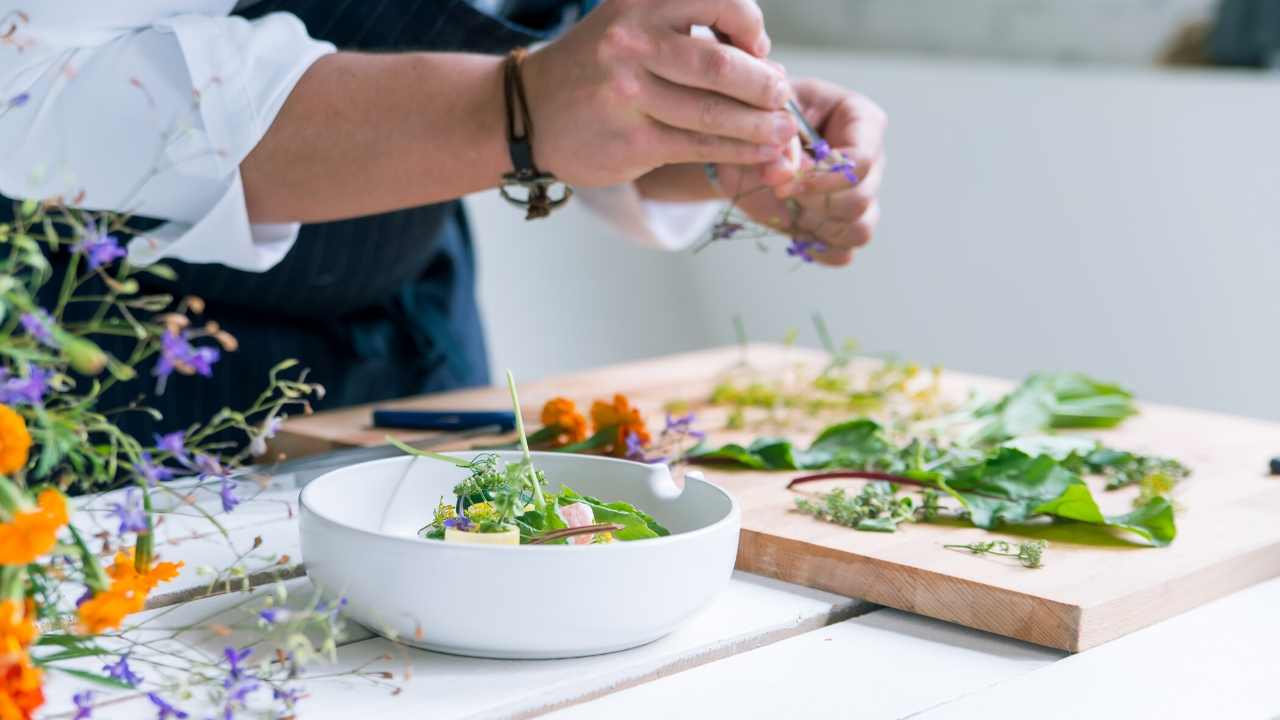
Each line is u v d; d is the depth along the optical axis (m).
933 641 0.67
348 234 1.24
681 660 0.62
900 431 1.07
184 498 0.59
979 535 0.78
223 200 0.89
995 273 2.36
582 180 0.88
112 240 0.51
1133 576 0.71
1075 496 0.79
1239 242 2.09
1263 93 2.04
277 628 0.58
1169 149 2.14
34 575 0.53
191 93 0.87
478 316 1.52
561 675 0.58
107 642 0.61
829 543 0.74
